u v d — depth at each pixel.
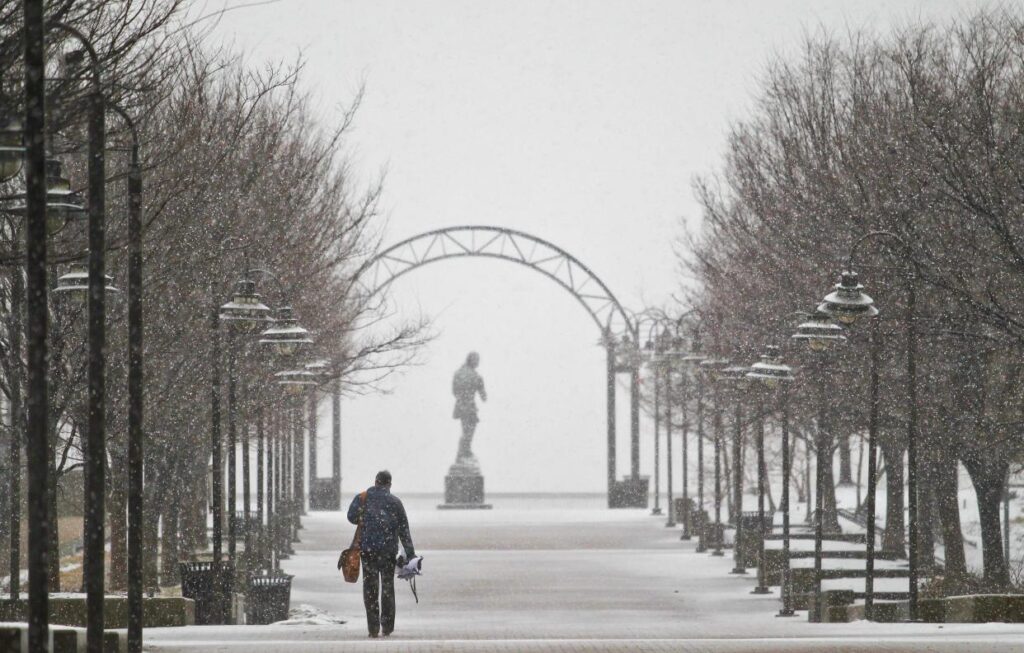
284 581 102.62
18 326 87.50
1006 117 109.94
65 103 57.56
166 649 68.25
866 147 124.50
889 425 124.31
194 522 154.38
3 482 128.62
